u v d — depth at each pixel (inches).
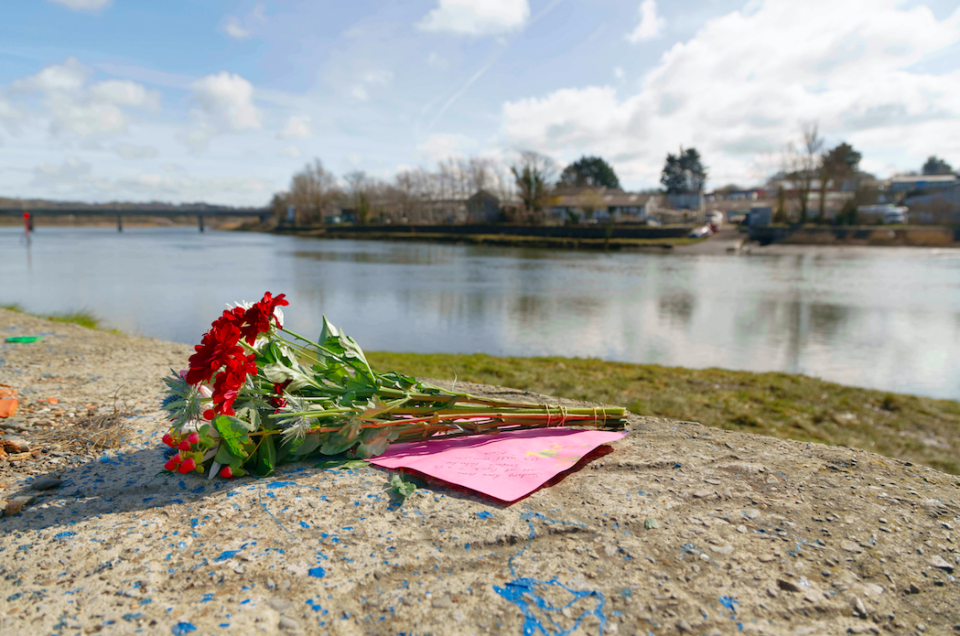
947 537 78.4
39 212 3818.9
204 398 90.1
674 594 65.1
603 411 118.2
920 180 3796.8
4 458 102.6
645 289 973.8
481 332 590.9
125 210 4215.1
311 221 4448.8
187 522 79.6
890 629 60.6
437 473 94.2
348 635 57.7
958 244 2112.5
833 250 2043.6
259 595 63.7
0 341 220.7
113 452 106.7
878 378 419.8
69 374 170.2
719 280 1126.4
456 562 70.8
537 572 69.0
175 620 59.1
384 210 4151.1
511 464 98.3
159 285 917.8
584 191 3412.9
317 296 836.0
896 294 904.9
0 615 59.0
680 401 278.4
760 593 65.7
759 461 105.7
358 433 99.6
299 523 79.4
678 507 86.4
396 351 499.5
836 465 104.0
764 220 2849.4
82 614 59.7
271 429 95.0
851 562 72.2
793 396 308.2
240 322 91.7
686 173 4301.2
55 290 824.3
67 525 78.4
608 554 73.0
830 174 2733.8
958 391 385.1
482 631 58.6
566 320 667.4
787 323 655.8
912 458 225.6
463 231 2920.8
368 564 69.9
